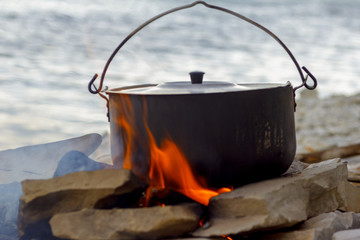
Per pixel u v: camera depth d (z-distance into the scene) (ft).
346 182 7.61
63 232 5.64
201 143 6.02
